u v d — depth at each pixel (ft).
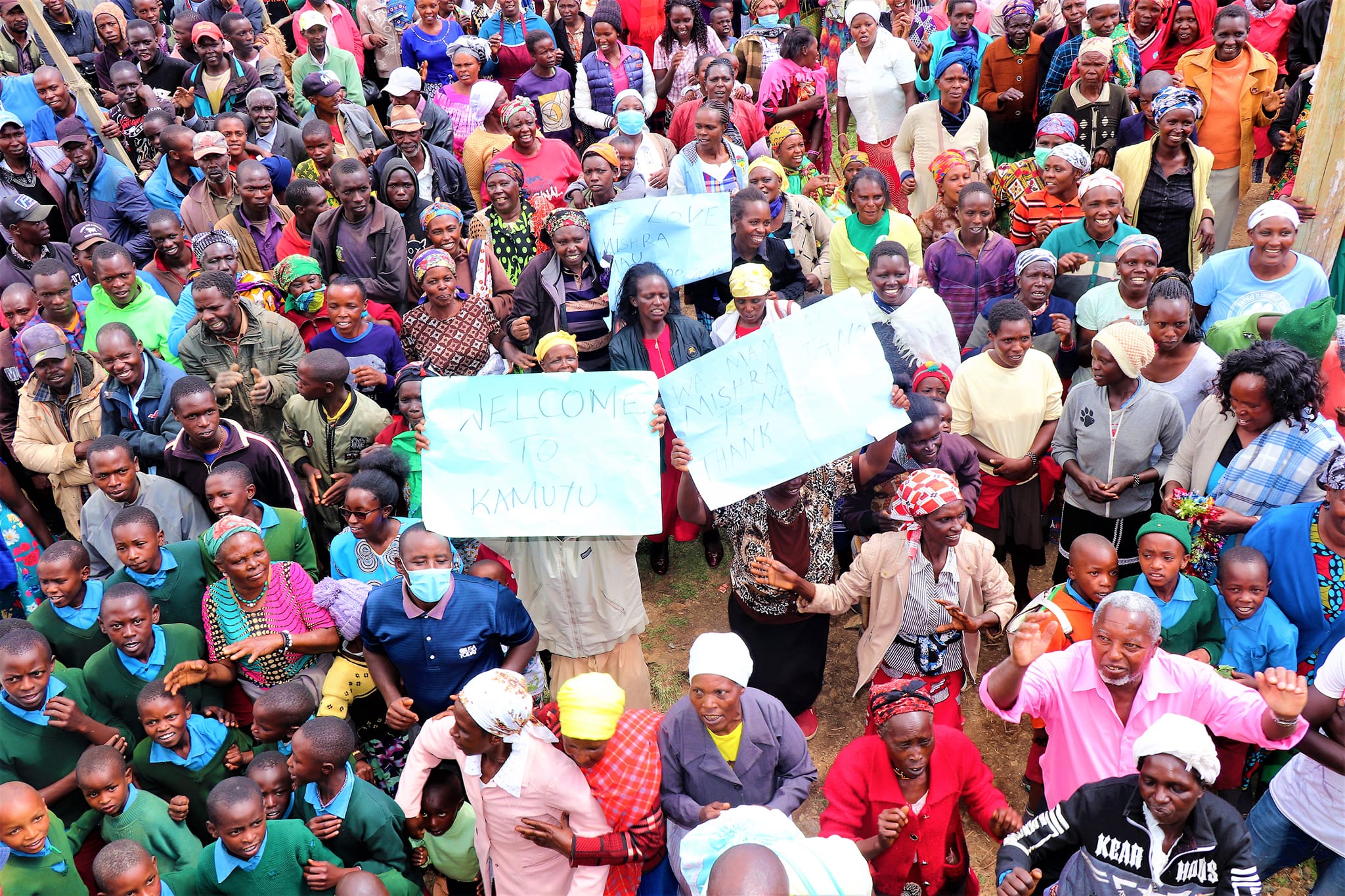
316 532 21.95
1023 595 21.80
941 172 25.93
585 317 24.43
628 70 37.32
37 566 16.96
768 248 25.03
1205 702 13.41
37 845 13.50
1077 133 28.91
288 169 29.55
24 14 38.50
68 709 15.83
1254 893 11.36
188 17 41.47
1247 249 21.59
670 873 14.82
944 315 22.16
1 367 23.32
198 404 19.03
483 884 16.03
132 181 29.94
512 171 26.71
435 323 24.31
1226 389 17.07
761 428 17.84
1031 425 20.33
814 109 35.24
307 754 14.16
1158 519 15.74
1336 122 21.59
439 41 40.19
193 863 14.66
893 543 16.97
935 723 17.47
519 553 18.48
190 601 18.04
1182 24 32.78
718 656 13.08
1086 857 12.16
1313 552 15.48
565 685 13.38
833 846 9.17
